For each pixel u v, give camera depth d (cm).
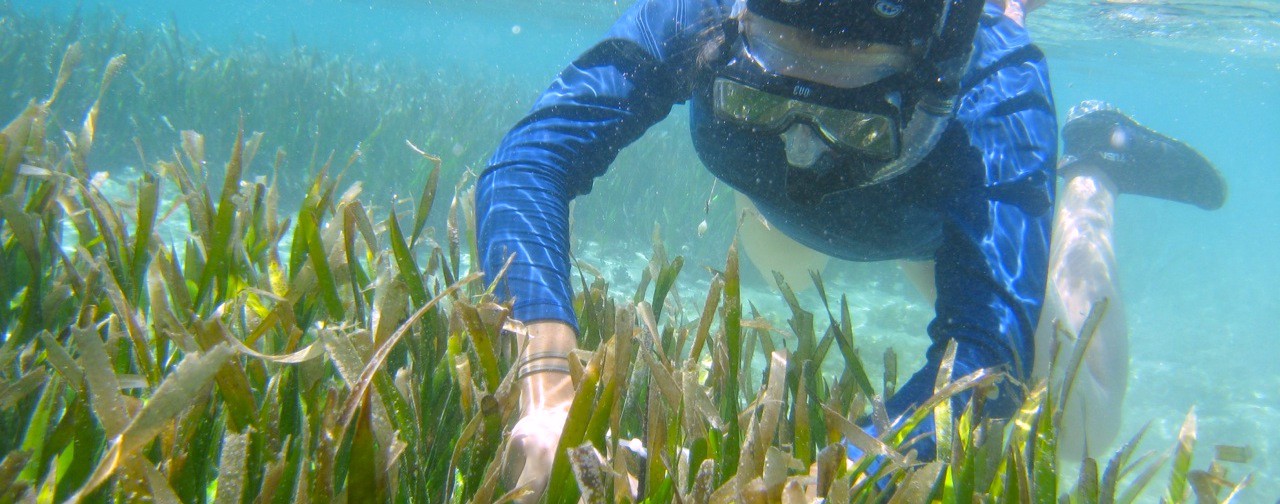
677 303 246
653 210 1202
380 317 126
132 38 1545
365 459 98
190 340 121
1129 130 523
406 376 135
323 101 1316
